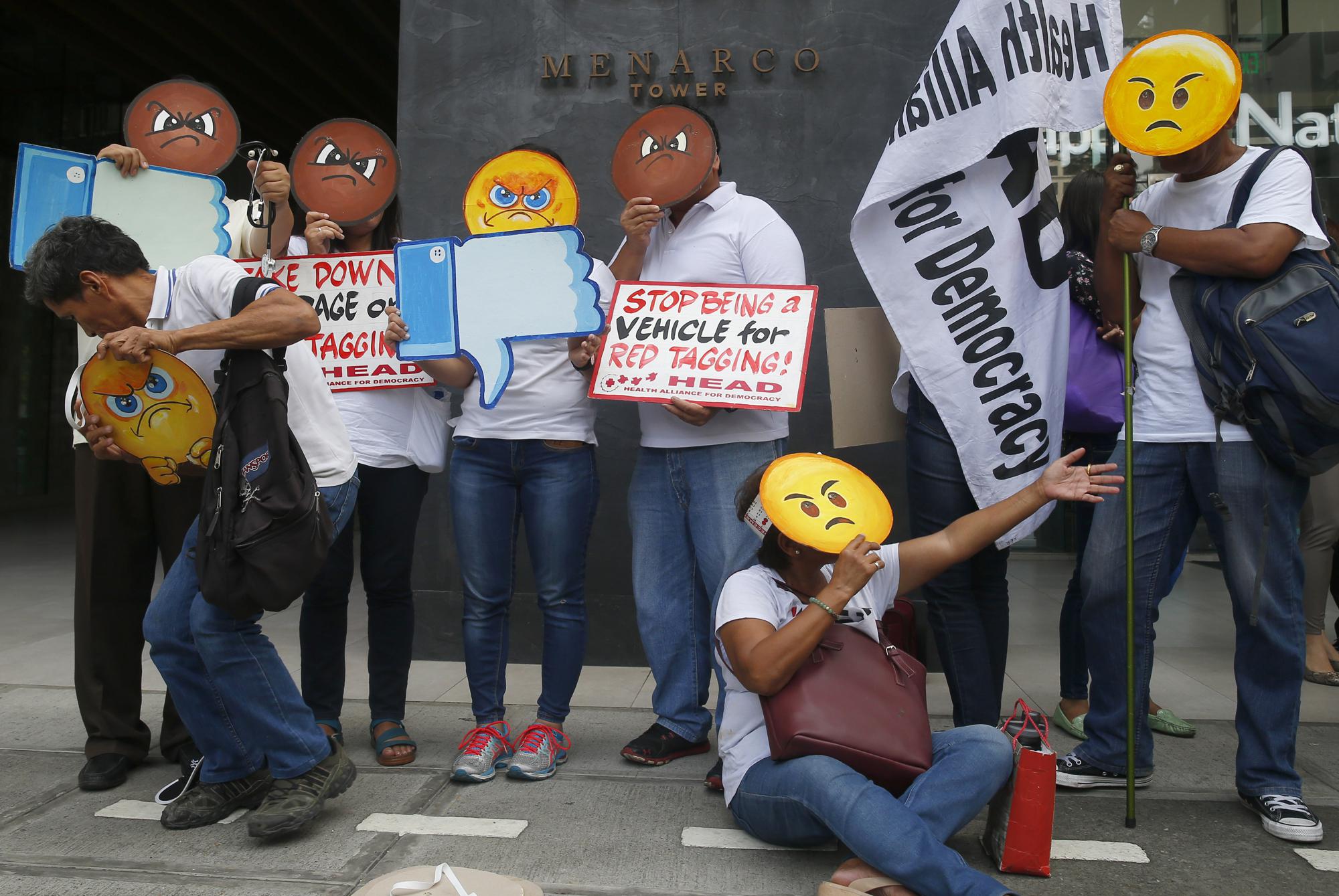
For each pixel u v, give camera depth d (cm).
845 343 313
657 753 297
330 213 308
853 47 407
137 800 267
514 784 282
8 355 1074
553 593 299
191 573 245
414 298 296
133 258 237
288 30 745
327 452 252
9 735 323
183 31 761
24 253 275
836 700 220
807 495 229
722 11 411
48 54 1008
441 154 423
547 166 315
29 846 238
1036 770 223
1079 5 286
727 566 283
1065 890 218
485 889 190
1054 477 235
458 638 423
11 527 934
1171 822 256
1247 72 525
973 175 283
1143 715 275
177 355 242
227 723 252
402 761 297
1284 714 253
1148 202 275
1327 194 521
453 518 307
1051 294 285
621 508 417
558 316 290
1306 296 239
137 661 289
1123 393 293
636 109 414
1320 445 243
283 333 223
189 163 296
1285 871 227
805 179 409
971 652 281
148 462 247
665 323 288
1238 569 255
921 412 294
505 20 420
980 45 276
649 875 224
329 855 234
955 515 290
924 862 193
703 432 290
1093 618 276
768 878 223
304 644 303
